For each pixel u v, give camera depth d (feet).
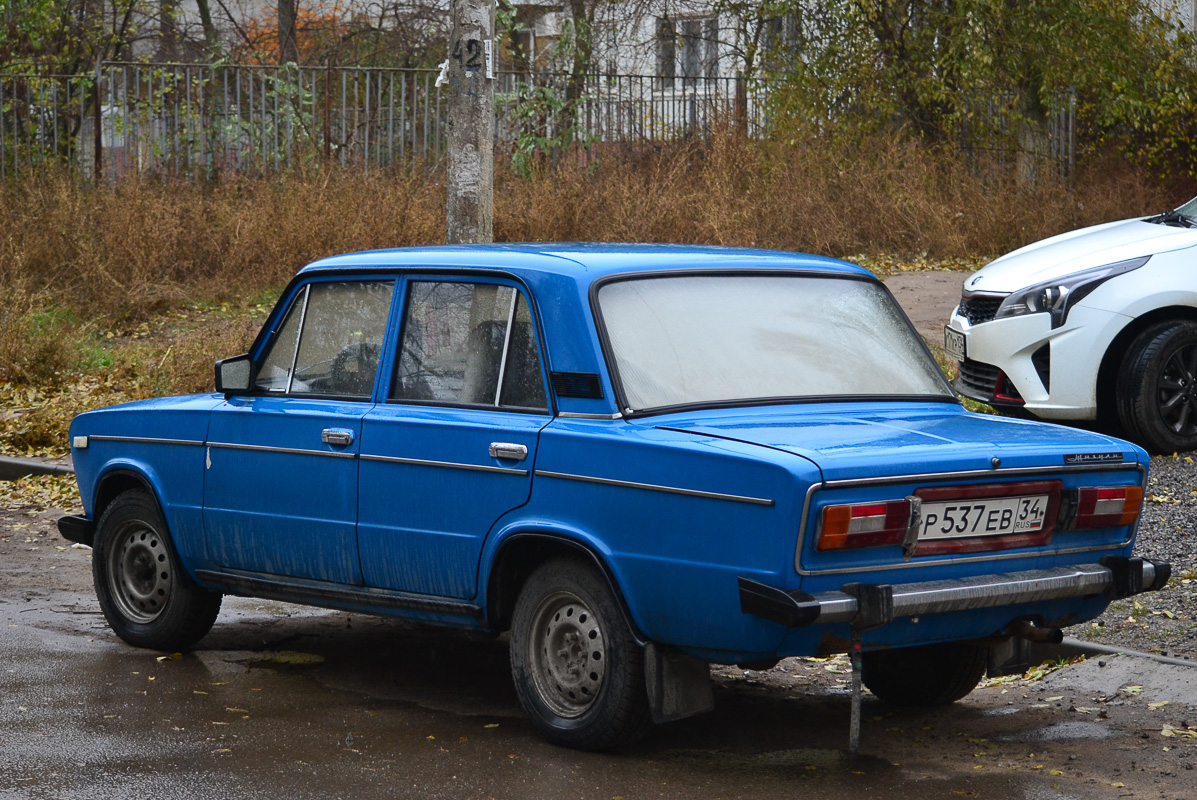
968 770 16.11
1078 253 32.65
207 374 42.63
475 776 15.72
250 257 55.67
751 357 17.24
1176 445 31.81
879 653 19.25
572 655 16.71
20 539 30.94
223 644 22.56
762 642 14.70
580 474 16.05
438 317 18.37
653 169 61.98
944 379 18.76
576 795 15.10
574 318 16.72
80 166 60.95
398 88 67.46
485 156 34.30
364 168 61.67
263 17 110.83
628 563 15.64
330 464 18.88
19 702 18.76
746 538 14.55
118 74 76.64
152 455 21.56
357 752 16.66
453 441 17.40
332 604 19.36
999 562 15.79
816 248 60.03
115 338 51.21
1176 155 72.08
